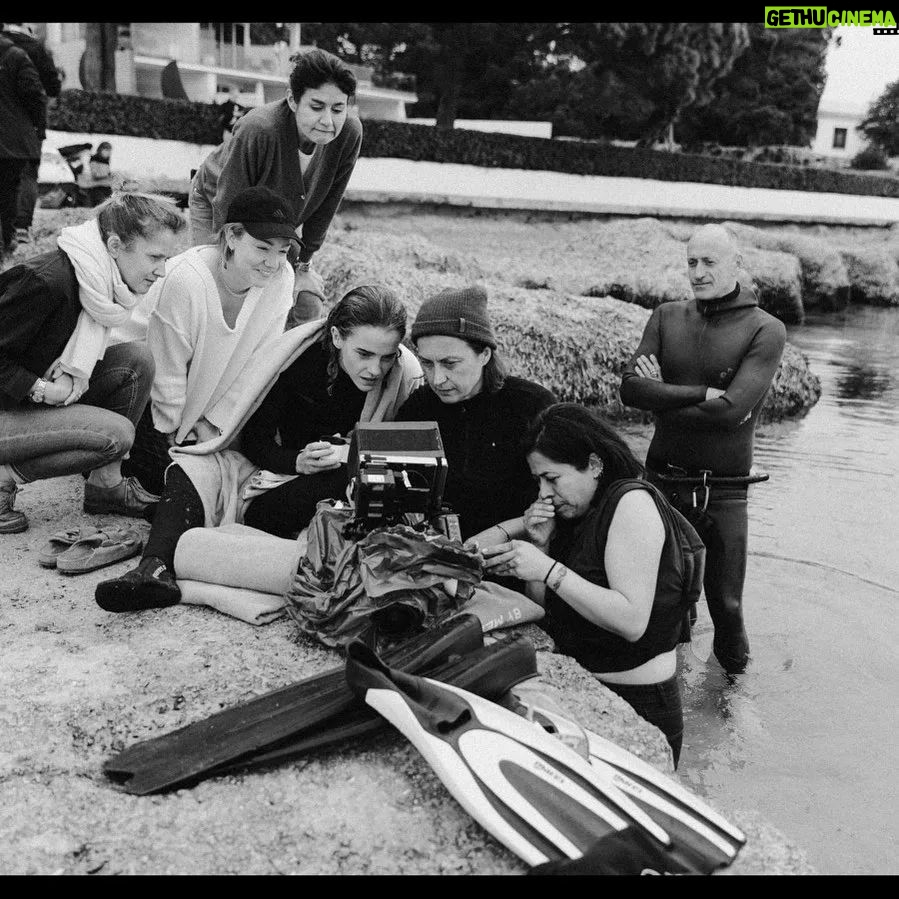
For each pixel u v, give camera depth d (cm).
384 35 2608
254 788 247
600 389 981
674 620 321
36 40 793
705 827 238
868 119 5300
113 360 407
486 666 272
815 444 872
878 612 520
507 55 2672
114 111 1670
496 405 360
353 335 352
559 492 323
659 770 273
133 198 367
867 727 411
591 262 1627
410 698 254
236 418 373
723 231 439
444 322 339
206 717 274
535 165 2316
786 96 3841
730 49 2577
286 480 375
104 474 431
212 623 332
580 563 317
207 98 3116
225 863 221
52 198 1316
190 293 387
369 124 2064
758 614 515
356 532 312
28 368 377
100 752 262
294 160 462
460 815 237
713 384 444
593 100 2647
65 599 352
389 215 2097
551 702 283
